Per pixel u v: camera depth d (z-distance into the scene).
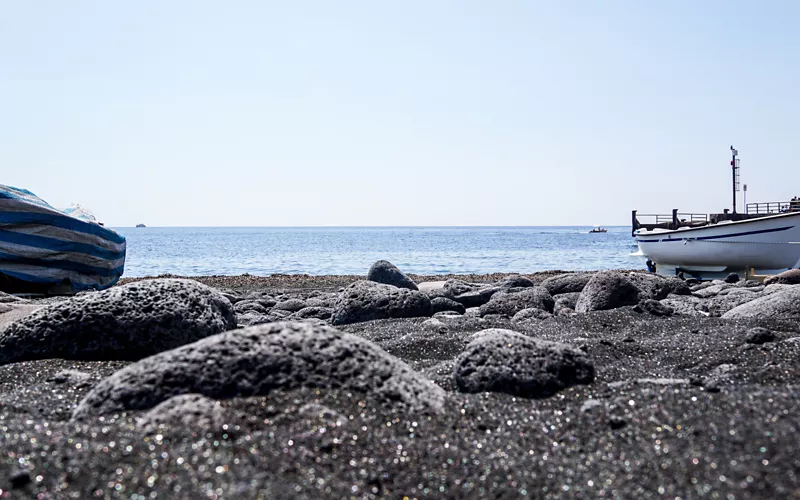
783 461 2.96
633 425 3.72
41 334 6.28
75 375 5.35
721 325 7.77
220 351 4.29
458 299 13.37
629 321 8.45
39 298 14.08
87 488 2.86
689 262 24.77
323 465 3.22
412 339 7.20
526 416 4.16
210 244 86.88
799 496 2.68
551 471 3.24
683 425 3.58
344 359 4.37
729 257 23.02
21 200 13.87
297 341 4.42
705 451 3.19
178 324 6.48
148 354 6.36
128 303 6.47
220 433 3.46
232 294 16.53
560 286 14.82
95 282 15.76
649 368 5.84
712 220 28.55
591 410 4.07
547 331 7.96
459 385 5.12
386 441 3.58
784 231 21.62
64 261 14.76
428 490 3.08
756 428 3.36
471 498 3.02
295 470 3.13
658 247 26.27
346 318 10.33
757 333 6.53
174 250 65.44
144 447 3.23
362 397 4.12
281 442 3.39
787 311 8.09
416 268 37.28
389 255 52.50
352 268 37.28
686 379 5.03
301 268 37.34
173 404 3.71
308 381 4.16
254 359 4.23
